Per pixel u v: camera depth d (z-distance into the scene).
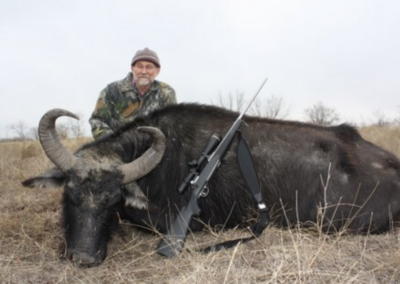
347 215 2.00
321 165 2.07
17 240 1.91
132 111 2.67
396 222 2.06
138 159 1.80
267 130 2.14
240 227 2.07
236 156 1.88
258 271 1.50
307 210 2.04
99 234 1.68
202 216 2.03
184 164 2.04
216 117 2.16
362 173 2.08
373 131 5.81
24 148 5.17
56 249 1.82
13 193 2.86
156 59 2.62
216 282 1.42
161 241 1.75
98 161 1.85
